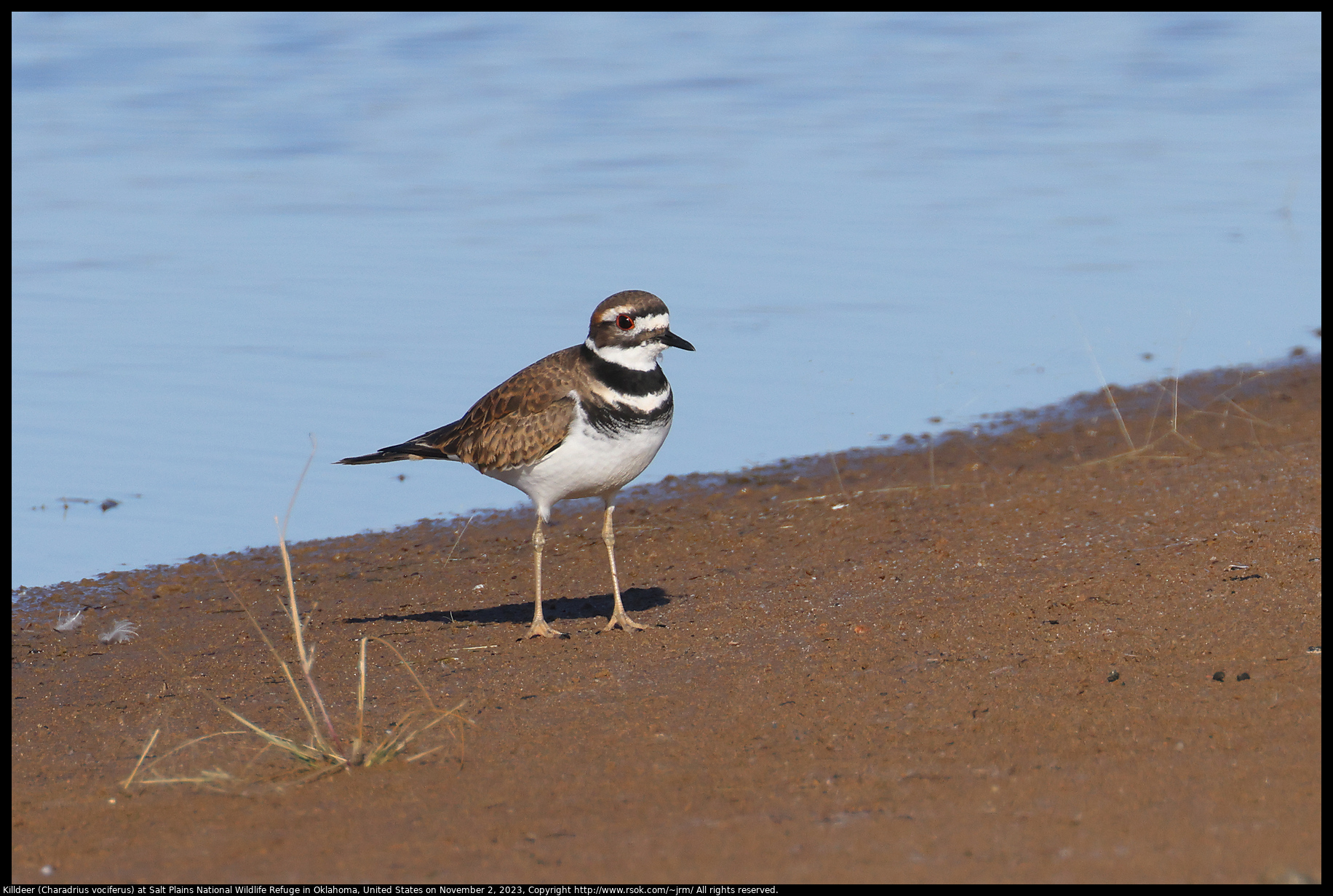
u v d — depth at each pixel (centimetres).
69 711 1161
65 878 788
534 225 3080
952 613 1211
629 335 1248
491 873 761
